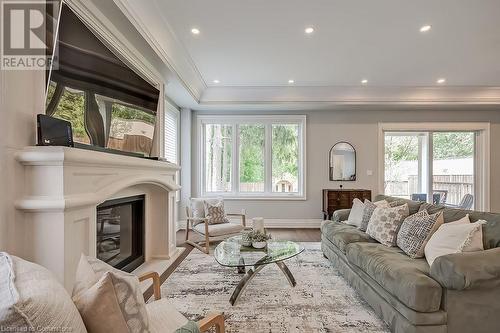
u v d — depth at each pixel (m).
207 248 3.76
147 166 2.70
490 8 2.62
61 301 0.78
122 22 2.38
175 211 3.78
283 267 2.70
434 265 1.67
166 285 2.68
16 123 1.46
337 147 5.78
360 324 2.00
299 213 5.77
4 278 0.79
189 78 4.33
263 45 3.44
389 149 6.23
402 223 2.55
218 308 2.23
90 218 1.81
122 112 2.57
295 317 2.09
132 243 3.15
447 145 6.09
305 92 5.27
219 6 2.61
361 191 5.36
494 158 5.73
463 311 1.62
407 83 4.95
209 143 5.92
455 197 6.05
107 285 0.92
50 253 1.53
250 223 5.75
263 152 5.92
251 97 5.34
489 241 1.87
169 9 2.65
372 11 2.69
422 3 2.56
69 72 1.86
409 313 1.66
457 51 3.61
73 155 1.56
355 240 2.79
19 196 1.47
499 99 5.28
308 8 2.64
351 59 3.87
